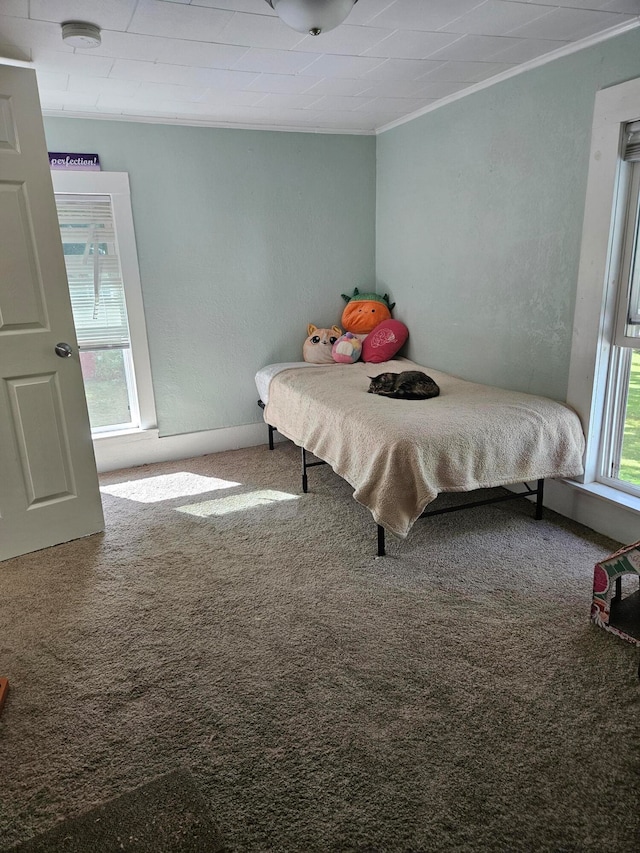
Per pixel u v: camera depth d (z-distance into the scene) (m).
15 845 1.29
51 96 3.05
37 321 2.52
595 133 2.48
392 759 1.50
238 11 2.08
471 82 3.07
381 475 2.44
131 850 1.27
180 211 3.72
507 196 3.05
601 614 2.01
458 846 1.26
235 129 3.76
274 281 4.11
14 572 2.51
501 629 2.03
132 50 2.45
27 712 1.70
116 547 2.74
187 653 1.95
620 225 2.50
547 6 2.14
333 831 1.30
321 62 2.67
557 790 1.40
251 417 4.28
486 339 3.36
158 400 3.94
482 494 3.25
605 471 2.80
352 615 2.15
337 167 4.12
